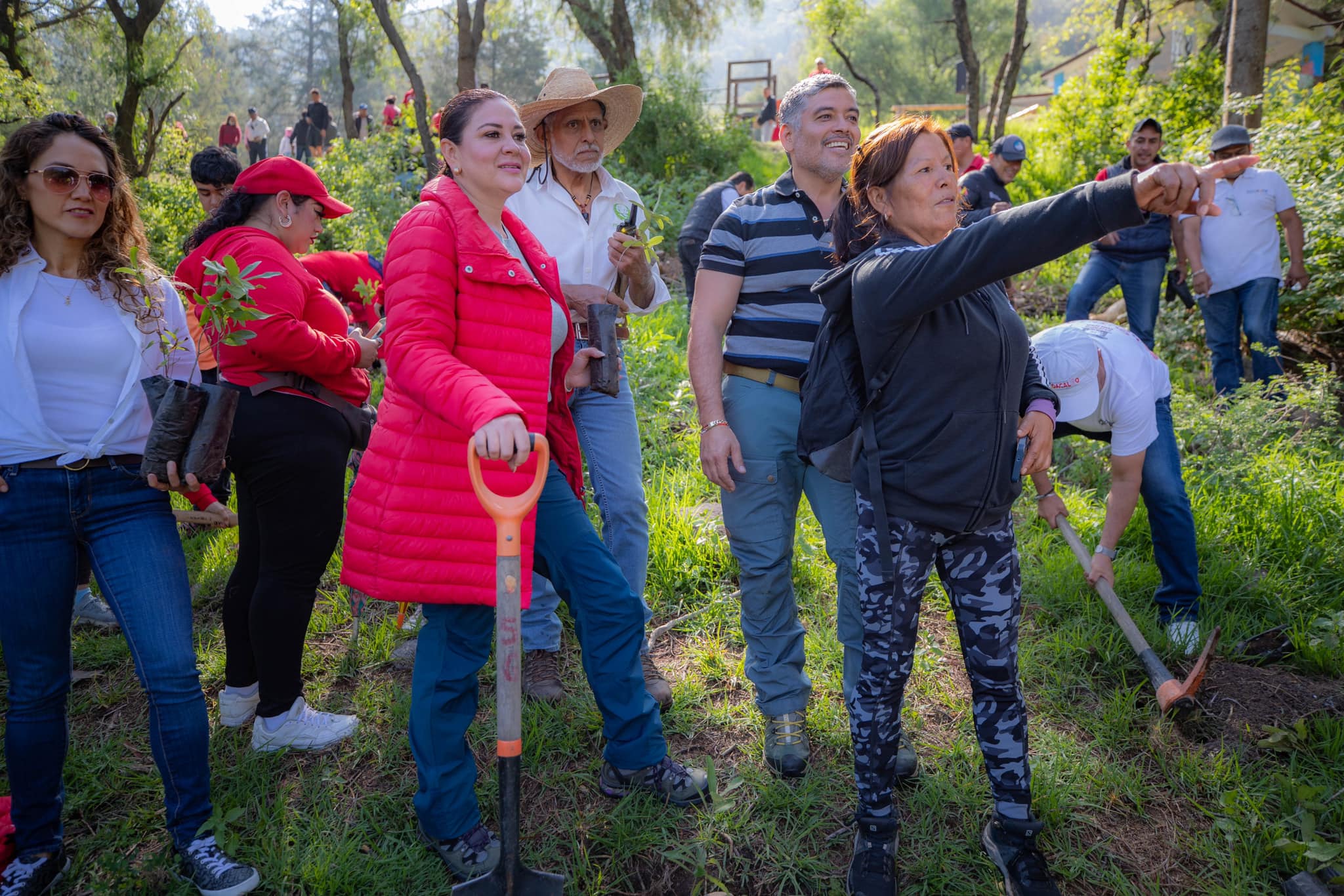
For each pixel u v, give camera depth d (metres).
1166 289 7.23
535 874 2.01
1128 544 4.30
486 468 2.35
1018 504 4.75
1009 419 2.19
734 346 2.88
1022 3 15.92
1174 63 13.25
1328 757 2.95
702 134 16.06
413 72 12.92
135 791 2.80
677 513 4.32
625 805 2.70
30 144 2.18
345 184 11.12
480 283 2.32
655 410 5.75
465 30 13.66
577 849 2.57
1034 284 9.01
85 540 2.36
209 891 2.36
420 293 2.23
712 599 3.87
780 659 2.93
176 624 2.37
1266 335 5.93
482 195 2.45
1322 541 4.11
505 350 2.37
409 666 3.46
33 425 2.23
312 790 2.79
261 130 23.95
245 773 2.84
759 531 2.87
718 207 5.49
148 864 2.42
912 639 2.35
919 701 3.26
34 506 2.27
